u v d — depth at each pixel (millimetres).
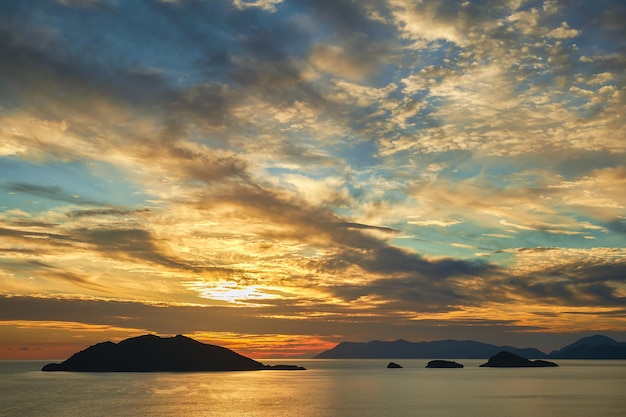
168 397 158875
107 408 131000
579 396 163500
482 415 119500
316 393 177000
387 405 139875
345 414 121250
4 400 149250
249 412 124750
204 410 128125
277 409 130875
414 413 123062
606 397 160250
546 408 132125
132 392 174375
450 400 152750
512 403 144000
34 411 125375
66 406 134875
